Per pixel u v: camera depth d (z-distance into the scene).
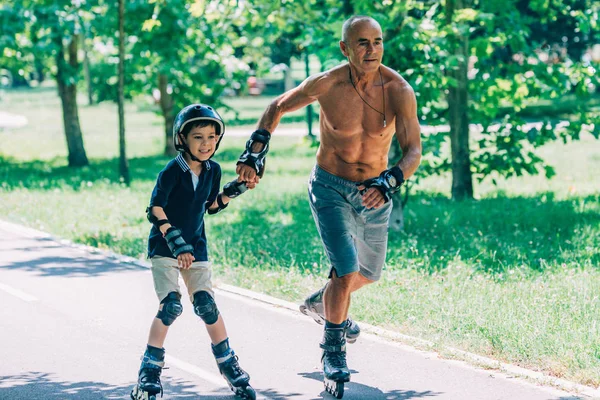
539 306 11.17
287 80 72.62
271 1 19.64
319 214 8.67
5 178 28.58
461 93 22.62
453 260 14.52
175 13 30.45
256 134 8.56
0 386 8.78
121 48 27.64
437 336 10.12
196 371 9.27
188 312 11.59
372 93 8.43
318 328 10.89
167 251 8.21
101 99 37.00
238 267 14.27
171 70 32.69
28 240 17.52
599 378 8.54
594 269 13.63
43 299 12.48
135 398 8.14
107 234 17.67
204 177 8.27
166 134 37.47
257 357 9.73
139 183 27.14
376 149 8.60
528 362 9.14
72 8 29.48
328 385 8.44
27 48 30.20
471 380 8.74
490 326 10.27
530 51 21.23
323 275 13.57
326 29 18.78
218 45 33.09
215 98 36.62
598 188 24.42
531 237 16.72
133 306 12.04
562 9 22.69
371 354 9.66
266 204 22.50
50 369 9.34
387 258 14.70
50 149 41.62
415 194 24.22
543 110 50.34
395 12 17.28
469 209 20.75
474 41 21.28
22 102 86.38
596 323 10.38
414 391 8.48
